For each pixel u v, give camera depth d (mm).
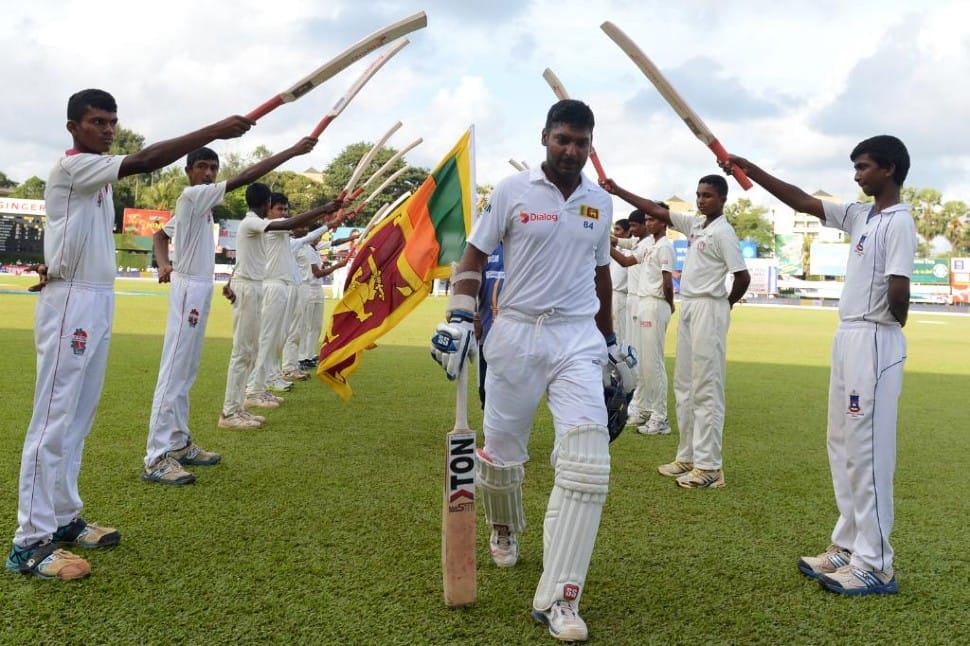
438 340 2732
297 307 8742
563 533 2670
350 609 2768
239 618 2668
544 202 2859
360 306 4309
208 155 4648
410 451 5277
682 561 3381
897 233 3092
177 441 4672
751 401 8133
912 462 5473
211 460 4762
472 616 2750
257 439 5520
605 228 3000
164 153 3039
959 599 3039
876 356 3143
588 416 2732
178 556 3232
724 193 4781
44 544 3035
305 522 3721
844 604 2963
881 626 2773
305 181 57188
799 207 3486
